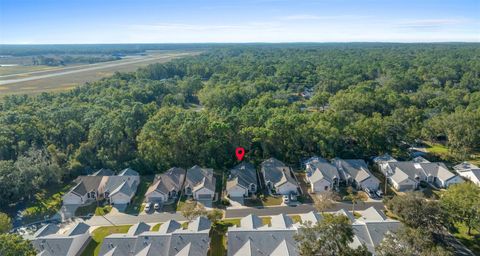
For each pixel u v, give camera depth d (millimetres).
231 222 57344
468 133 81312
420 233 39656
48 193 69750
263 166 74375
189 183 68750
